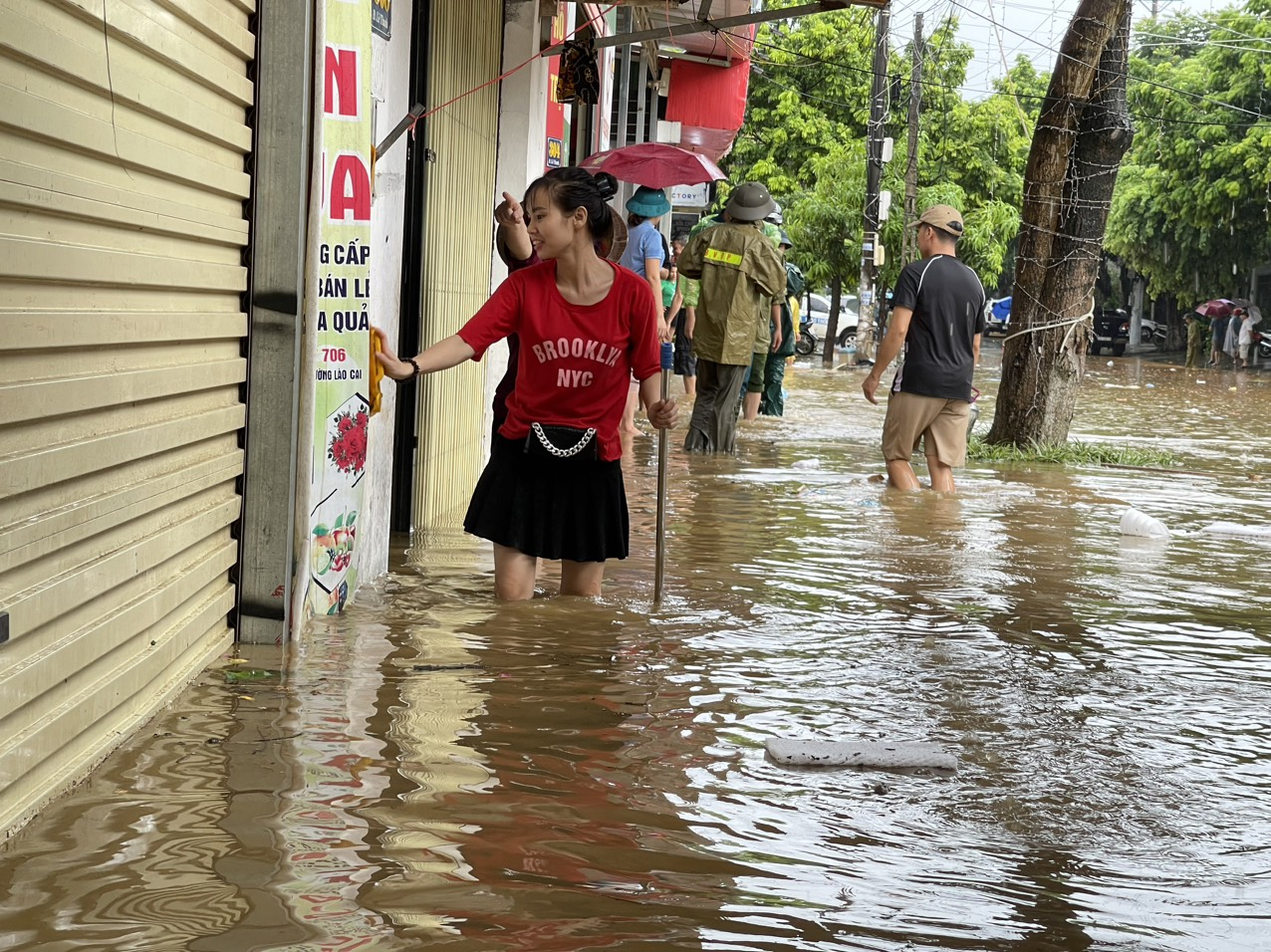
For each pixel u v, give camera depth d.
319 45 4.66
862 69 39.28
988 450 13.75
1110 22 13.70
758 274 12.22
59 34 3.08
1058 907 3.00
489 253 8.98
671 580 6.48
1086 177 13.91
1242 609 6.48
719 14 17.47
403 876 2.92
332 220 5.05
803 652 5.20
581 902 2.86
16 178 2.91
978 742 4.21
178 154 3.92
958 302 10.16
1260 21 43.03
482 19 8.33
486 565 6.64
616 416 5.65
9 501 2.94
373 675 4.53
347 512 5.42
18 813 3.03
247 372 4.71
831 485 10.52
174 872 2.87
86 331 3.31
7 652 2.95
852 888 3.04
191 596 4.31
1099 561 7.65
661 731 4.12
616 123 23.62
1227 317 43.09
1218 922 2.96
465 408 8.48
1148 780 3.93
